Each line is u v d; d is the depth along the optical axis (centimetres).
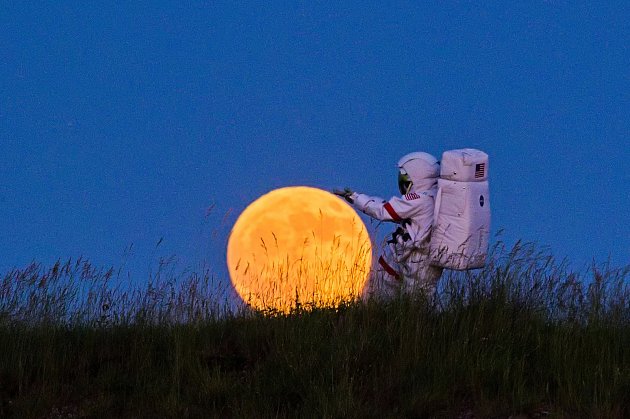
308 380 3025
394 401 2953
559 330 3331
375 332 3338
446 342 3259
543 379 3014
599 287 3481
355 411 2805
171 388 3066
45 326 3462
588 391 2866
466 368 3041
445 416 2827
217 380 3077
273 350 3272
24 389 3116
